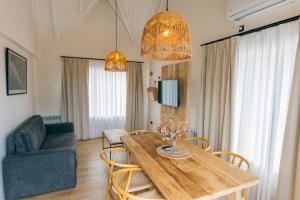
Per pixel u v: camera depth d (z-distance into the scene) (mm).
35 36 4012
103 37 4926
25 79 3373
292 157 1701
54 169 2453
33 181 2367
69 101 4559
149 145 2125
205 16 3035
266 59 2053
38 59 4363
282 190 1766
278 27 1909
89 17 4742
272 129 1949
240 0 2156
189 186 1280
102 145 4266
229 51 2455
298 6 1767
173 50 1475
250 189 2205
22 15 2975
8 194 2281
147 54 1652
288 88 1848
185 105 3371
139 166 1717
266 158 2027
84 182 2740
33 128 2916
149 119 5535
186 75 3342
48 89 4516
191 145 2145
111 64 3039
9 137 2363
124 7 4293
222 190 1239
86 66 4684
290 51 1819
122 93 5242
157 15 1479
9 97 2562
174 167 1571
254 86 2205
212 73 2785
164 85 4012
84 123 4750
